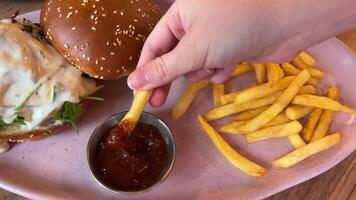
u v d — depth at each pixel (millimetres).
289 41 282
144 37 348
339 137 336
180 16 280
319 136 344
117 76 347
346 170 337
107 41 334
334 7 259
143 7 358
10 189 313
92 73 341
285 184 317
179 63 272
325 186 328
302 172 323
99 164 321
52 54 340
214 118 356
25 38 332
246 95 345
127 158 315
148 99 306
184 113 369
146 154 323
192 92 361
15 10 421
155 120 341
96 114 368
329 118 351
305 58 385
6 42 320
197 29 267
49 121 335
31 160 338
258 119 342
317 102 349
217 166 339
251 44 276
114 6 341
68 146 347
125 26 340
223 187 326
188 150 347
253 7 259
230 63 291
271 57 303
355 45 412
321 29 273
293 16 261
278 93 356
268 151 349
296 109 344
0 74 313
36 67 325
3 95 318
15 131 332
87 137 354
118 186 311
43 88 325
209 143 352
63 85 331
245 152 348
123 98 379
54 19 341
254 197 310
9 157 338
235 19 261
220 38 267
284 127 342
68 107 333
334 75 388
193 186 327
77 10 336
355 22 271
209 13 265
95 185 324
